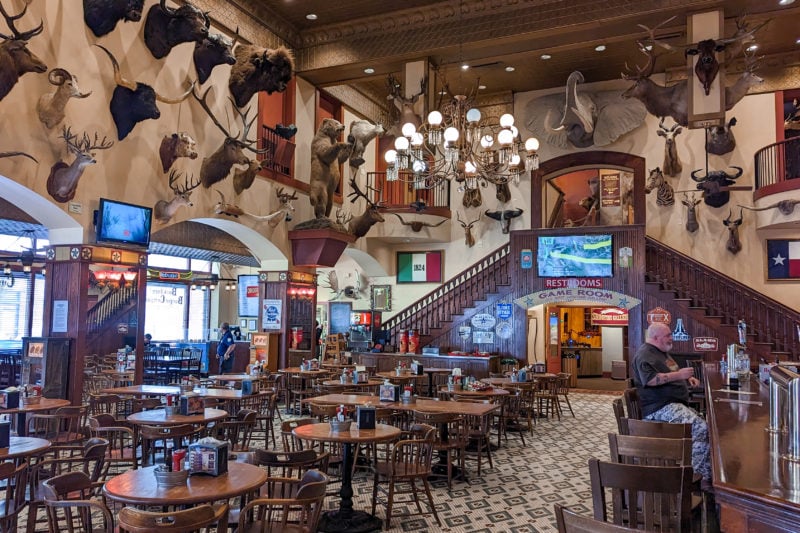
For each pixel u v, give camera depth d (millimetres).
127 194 8609
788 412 2264
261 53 10656
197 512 2885
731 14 10305
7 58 6527
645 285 12938
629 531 1825
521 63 13875
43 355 7684
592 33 11164
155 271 17484
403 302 16609
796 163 12773
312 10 12039
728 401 4078
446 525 5129
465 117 9086
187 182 9695
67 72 7258
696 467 4422
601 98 14805
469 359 12961
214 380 9227
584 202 18125
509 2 11312
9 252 14062
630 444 3393
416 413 5977
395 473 5117
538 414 11031
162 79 9312
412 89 12141
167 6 9477
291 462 4402
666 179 14242
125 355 8578
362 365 13969
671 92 10211
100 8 8086
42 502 4023
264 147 11867
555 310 16328
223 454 3484
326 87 14031
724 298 12648
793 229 13109
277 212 11422
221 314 19641
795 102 13438
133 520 2822
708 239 13797
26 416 6688
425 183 10961
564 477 6762
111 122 8414
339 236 12414
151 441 6492
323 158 12445
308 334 12914
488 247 15750
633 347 12930
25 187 7176
